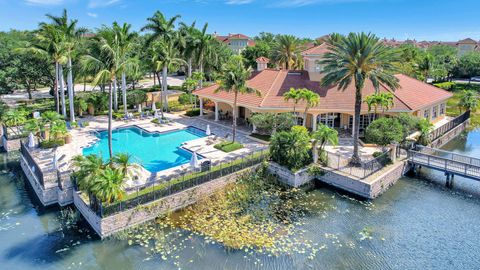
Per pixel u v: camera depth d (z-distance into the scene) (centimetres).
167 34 5141
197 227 2166
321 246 1994
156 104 5516
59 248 1964
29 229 2141
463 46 15388
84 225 2189
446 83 7994
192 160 2731
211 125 4319
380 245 2014
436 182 2895
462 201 2559
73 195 2394
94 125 4256
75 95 4891
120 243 2009
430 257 1916
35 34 3981
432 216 2344
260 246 1980
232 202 2484
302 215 2341
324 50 4138
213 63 6631
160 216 2270
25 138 3534
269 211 2383
